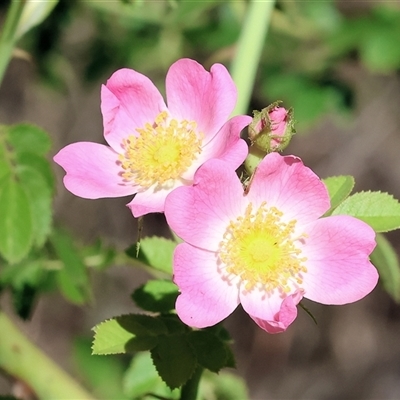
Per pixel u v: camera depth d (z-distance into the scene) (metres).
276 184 0.26
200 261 0.26
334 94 0.38
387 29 0.37
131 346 0.25
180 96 0.27
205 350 0.26
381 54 0.37
